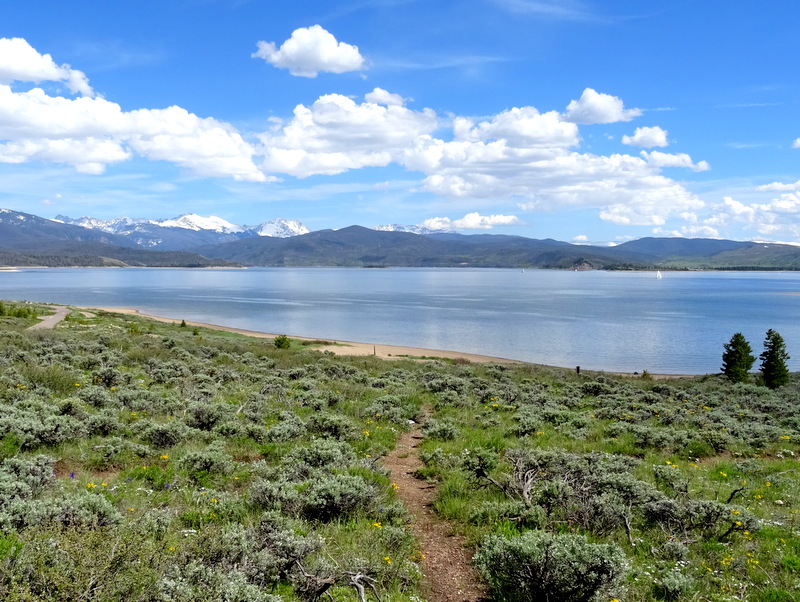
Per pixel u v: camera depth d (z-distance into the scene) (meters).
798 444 16.72
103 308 118.81
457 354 60.12
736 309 132.12
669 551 7.84
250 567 6.14
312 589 6.00
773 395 30.70
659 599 6.57
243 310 120.81
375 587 6.35
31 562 4.94
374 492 9.41
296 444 13.21
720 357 62.97
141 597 4.88
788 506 10.57
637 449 15.01
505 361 54.19
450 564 7.53
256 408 17.16
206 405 14.77
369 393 22.83
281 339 49.22
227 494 8.97
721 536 8.59
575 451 14.45
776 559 7.76
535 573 6.23
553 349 67.88
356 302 149.12
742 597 6.71
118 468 10.47
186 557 5.98
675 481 11.12
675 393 30.33
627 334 83.12
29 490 7.49
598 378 37.06
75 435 11.88
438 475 11.84
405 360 46.09
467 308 130.38
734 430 17.77
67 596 4.58
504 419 18.86
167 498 8.71
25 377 17.91
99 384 19.33
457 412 19.88
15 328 44.72
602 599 6.12
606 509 8.75
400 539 7.76
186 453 10.69
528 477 10.45
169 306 129.25
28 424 11.05
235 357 34.75
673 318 109.19
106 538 5.48
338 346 60.81
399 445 15.12
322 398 20.22
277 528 7.27
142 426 13.11
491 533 8.26
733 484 11.97
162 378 22.56
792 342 78.50
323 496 8.57
